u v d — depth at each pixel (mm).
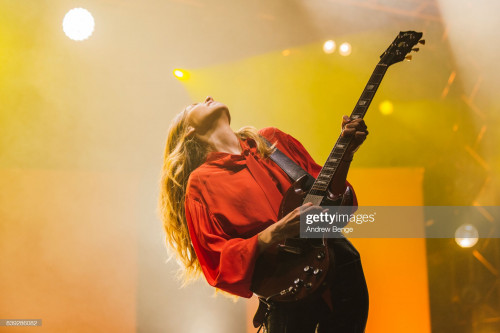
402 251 5039
